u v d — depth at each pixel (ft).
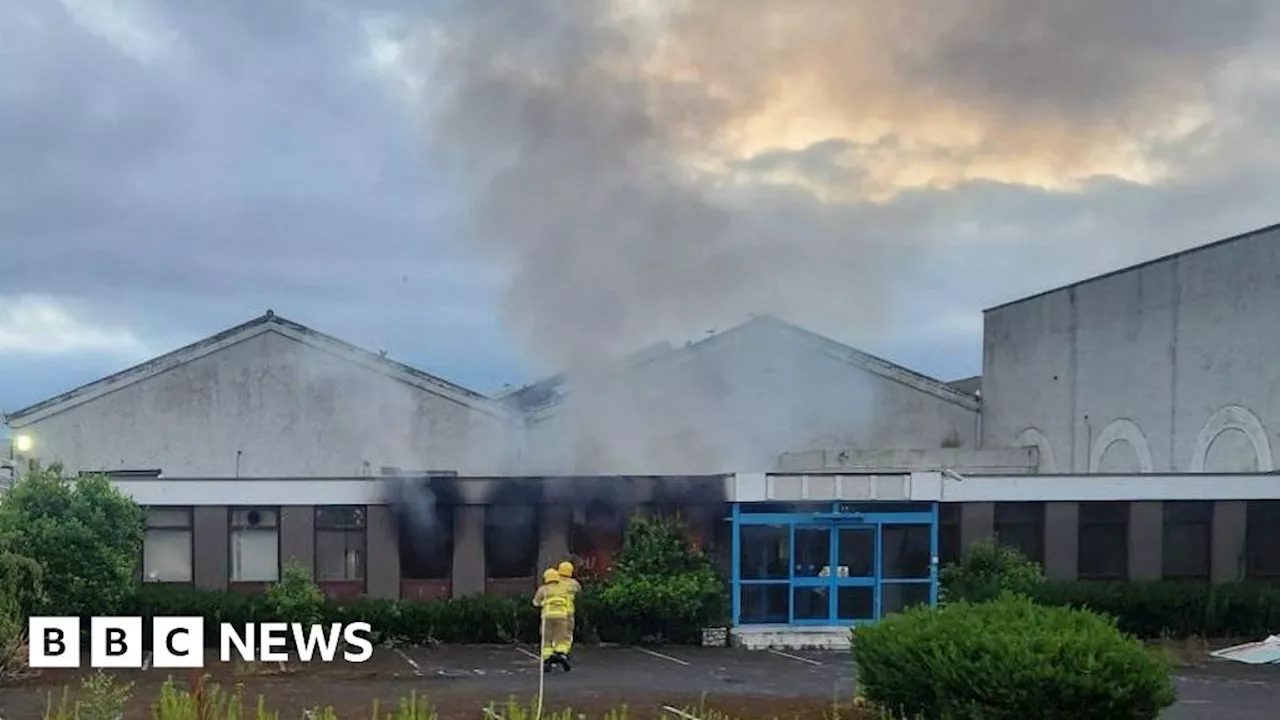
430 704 47.01
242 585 73.05
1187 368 93.30
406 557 74.38
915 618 39.22
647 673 59.00
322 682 54.60
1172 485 77.97
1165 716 46.78
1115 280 102.06
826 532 75.10
